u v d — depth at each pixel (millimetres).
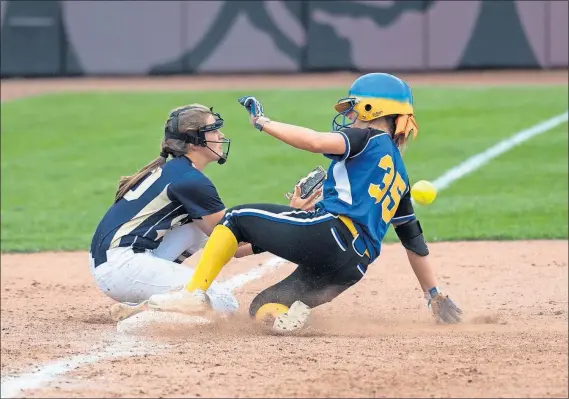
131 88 79500
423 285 22188
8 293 27672
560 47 82562
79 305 25500
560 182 48750
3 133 64062
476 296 26609
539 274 30109
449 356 16938
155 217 21297
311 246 19125
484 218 41500
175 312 19766
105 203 46906
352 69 84625
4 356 17594
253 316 20719
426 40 83562
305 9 84562
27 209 45781
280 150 57188
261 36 85250
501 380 15062
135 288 21156
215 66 85688
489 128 61156
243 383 14992
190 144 21312
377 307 24750
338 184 19312
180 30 85500
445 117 64312
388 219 19797
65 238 39188
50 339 19547
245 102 19188
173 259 21859
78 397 14297
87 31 85750
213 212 20953
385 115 19656
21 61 86062
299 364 16328
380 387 14633
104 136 62625
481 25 83062
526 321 22453
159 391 14570
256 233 19484
